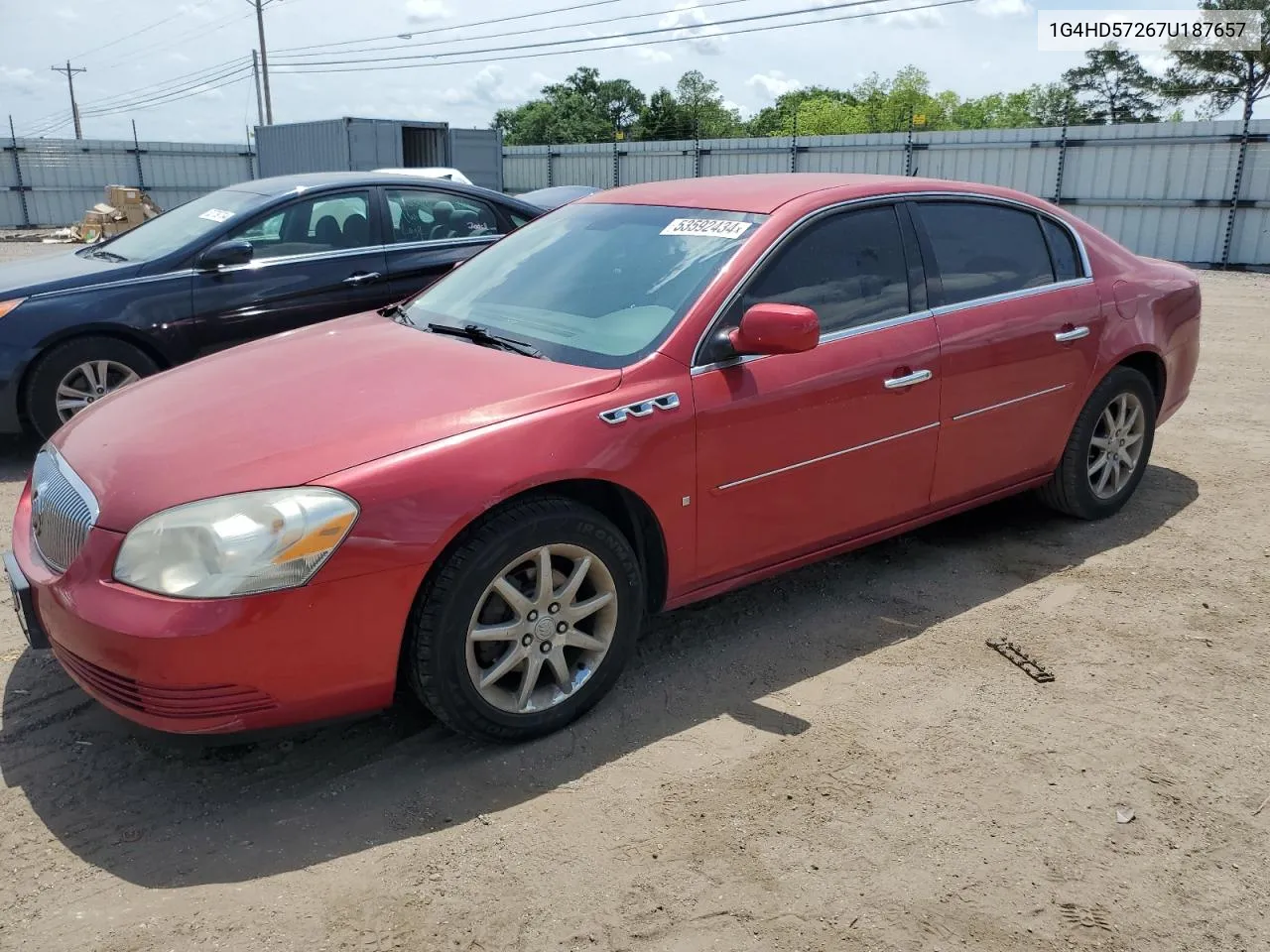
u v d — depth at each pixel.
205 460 2.71
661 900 2.39
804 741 3.06
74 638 2.61
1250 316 11.90
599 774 2.89
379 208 6.72
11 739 3.06
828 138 23.98
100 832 2.64
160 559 2.53
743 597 4.07
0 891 2.42
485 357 3.27
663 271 3.51
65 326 5.68
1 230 29.88
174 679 2.49
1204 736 3.10
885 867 2.51
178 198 33.41
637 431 3.04
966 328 3.96
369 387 3.07
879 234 3.81
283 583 2.52
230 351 3.72
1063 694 3.33
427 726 3.14
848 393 3.56
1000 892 2.43
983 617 3.90
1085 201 19.98
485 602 2.86
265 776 2.89
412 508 2.65
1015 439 4.27
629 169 28.75
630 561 3.12
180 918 2.32
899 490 3.87
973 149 21.48
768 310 3.13
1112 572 4.32
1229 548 4.59
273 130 28.48
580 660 3.14
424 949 2.24
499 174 27.73
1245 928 2.33
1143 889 2.45
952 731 3.11
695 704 3.27
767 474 3.40
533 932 2.29
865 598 4.07
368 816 2.71
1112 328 4.55
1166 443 6.33
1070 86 55.88
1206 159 18.27
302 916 2.33
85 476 2.82
